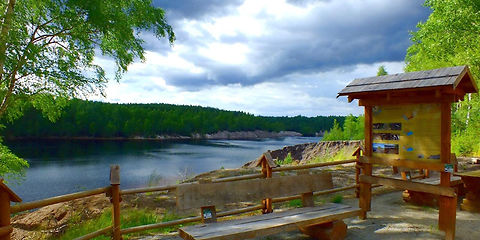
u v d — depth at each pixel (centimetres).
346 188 746
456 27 1387
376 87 503
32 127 7731
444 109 450
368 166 556
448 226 451
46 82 924
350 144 2672
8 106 917
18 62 823
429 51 1573
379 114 533
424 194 669
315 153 2961
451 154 464
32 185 2344
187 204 394
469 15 1341
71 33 934
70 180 2548
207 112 15775
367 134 547
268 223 391
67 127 8456
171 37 1139
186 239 353
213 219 411
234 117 15812
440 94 429
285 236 471
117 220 439
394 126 511
